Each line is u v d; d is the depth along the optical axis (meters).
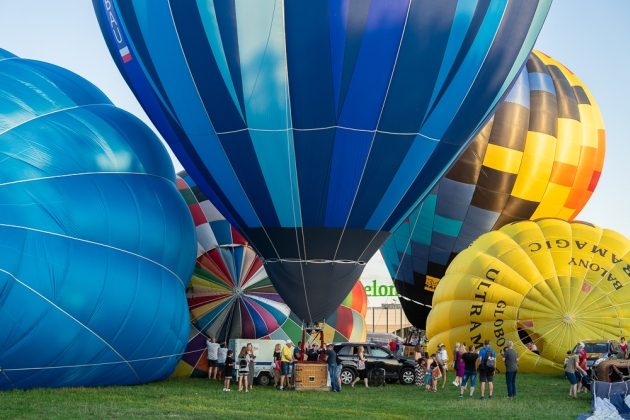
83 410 14.89
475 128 20.98
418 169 20.22
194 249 21.86
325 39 18.56
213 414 15.05
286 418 14.91
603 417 15.12
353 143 19.31
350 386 22.80
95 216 18.62
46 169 18.36
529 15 20.45
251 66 18.94
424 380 23.61
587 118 33.47
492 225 31.70
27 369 17.52
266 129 19.38
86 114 20.20
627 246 26.61
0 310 16.88
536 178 31.78
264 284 25.00
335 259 20.41
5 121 18.59
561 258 26.17
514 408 17.19
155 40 20.03
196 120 20.17
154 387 19.78
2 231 17.22
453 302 26.98
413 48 18.77
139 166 20.48
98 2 22.23
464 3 18.94
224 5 18.80
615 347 24.28
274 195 20.02
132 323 18.88
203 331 24.48
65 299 17.66
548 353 25.58
